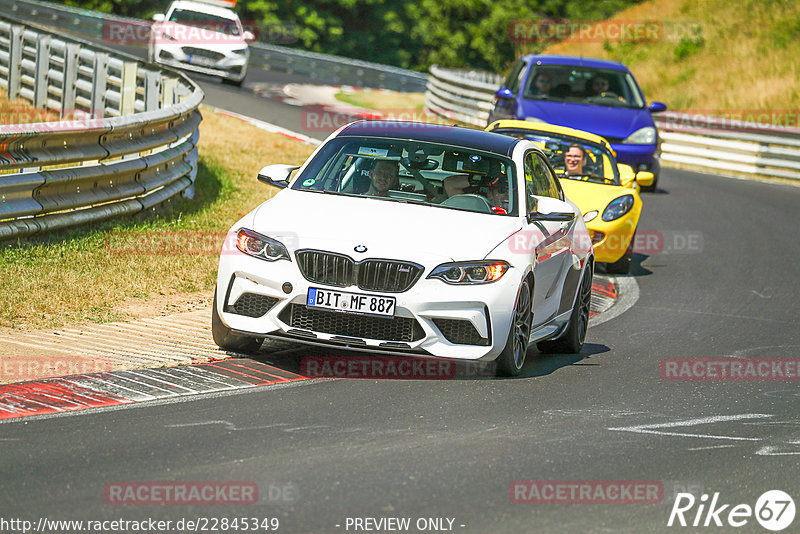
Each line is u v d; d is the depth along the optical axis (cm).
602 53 16075
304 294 2594
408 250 2609
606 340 3478
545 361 3103
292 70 13288
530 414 2431
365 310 2577
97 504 1712
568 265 3139
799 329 3822
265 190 5528
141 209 4297
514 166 3036
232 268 2677
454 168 2988
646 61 15162
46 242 3684
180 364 2666
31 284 3225
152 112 4462
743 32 14750
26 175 3569
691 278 4762
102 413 2219
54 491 1758
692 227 6078
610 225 4603
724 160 9062
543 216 2920
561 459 2103
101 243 3838
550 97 6956
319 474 1909
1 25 6844
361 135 3111
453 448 2119
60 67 6512
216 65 9681
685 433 2380
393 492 1839
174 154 4694
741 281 4750
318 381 2605
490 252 2678
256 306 2661
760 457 2234
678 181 8025
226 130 7338
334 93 11550
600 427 2367
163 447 2019
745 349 3431
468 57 19600
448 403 2473
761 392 2856
